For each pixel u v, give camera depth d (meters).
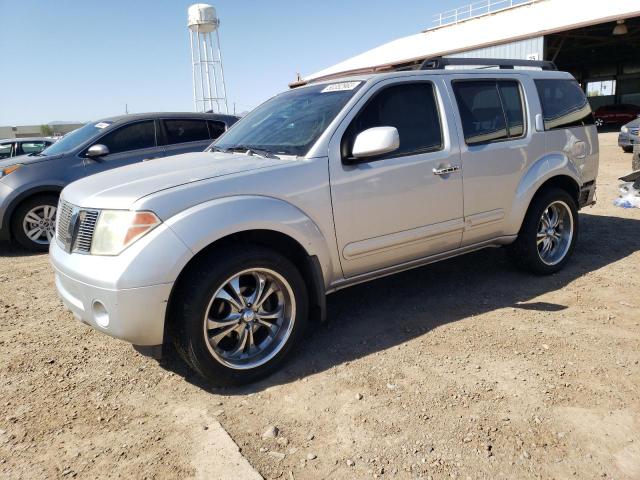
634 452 2.51
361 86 3.82
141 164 3.95
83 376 3.41
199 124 8.03
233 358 3.20
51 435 2.79
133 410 3.01
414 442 2.62
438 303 4.38
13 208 6.70
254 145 3.95
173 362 3.57
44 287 5.30
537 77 4.88
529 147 4.61
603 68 42.25
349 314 4.24
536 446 2.56
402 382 3.17
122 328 2.88
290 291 3.32
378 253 3.79
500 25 28.94
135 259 2.83
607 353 3.43
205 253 3.08
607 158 14.37
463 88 4.30
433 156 3.97
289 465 2.49
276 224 3.22
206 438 2.71
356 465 2.47
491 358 3.41
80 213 3.14
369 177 3.64
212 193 3.09
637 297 4.36
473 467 2.43
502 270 5.16
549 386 3.06
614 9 22.95
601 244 5.95
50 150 7.49
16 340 3.98
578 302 4.29
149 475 2.46
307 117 3.86
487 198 4.34
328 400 3.02
